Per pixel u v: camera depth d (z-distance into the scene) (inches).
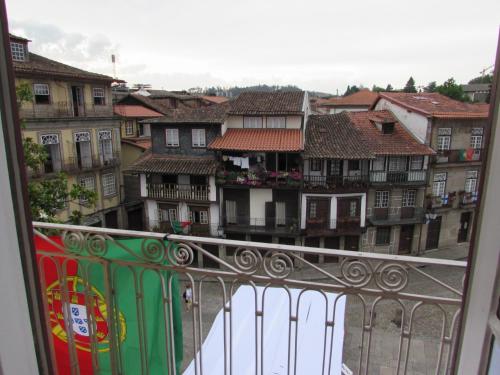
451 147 799.1
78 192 518.6
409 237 831.7
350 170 779.4
